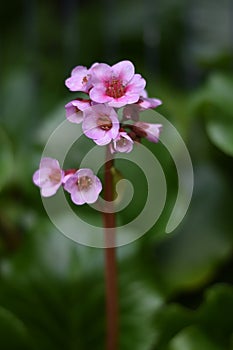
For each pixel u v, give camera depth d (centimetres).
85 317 71
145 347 70
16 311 71
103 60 117
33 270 73
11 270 73
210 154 82
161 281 73
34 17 121
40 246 74
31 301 72
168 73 115
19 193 81
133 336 70
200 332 70
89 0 126
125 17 121
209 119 77
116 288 64
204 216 79
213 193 80
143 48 118
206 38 118
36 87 96
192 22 119
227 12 119
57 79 103
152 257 74
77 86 57
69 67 111
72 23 123
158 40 116
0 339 68
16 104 93
